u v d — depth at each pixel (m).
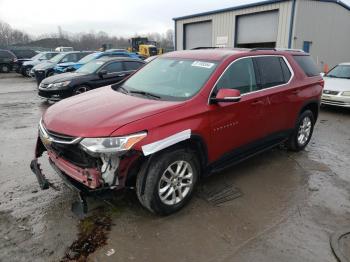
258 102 4.23
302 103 5.16
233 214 3.50
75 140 2.94
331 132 7.09
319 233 3.20
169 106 3.33
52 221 3.29
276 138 4.83
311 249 2.96
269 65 4.63
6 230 3.13
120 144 2.87
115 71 10.28
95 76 9.84
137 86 4.21
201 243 3.01
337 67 10.52
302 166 4.92
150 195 3.18
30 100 11.07
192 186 3.59
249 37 18.77
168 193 3.34
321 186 4.25
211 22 20.89
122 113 3.19
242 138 4.12
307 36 17.00
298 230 3.24
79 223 3.27
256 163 5.00
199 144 3.53
